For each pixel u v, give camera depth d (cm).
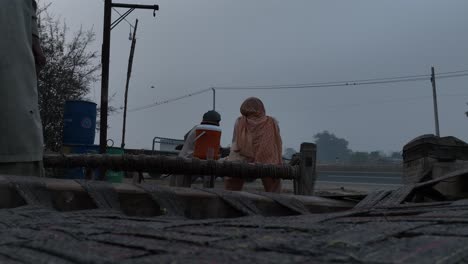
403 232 130
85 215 225
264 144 618
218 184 1042
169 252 117
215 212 304
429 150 424
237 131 634
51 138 1306
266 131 624
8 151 357
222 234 141
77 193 274
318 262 103
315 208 339
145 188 293
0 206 254
